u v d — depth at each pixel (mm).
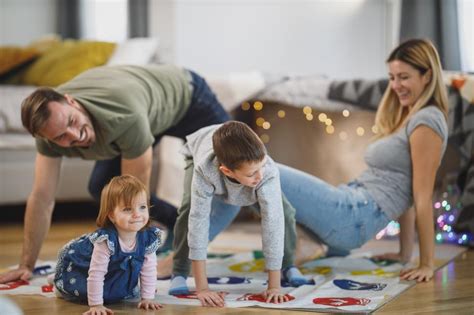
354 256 2832
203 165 2041
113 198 1958
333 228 2502
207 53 5406
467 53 4566
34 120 2188
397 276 2445
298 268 2596
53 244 3219
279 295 2098
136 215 1956
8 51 4301
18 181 3820
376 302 2064
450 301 2094
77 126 2250
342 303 2059
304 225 2543
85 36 6141
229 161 1940
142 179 2418
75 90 2396
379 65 5410
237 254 2891
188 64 5387
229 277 2471
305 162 3748
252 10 5438
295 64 5477
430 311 1979
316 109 3600
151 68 2658
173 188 3768
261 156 1945
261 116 3816
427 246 2430
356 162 3617
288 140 3777
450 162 3252
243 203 2143
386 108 2660
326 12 5445
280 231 2104
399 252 2754
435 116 2471
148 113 2484
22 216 4152
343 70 5457
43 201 2455
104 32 6086
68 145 2266
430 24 4664
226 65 5430
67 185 3885
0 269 2668
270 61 5469
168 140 3791
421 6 4707
